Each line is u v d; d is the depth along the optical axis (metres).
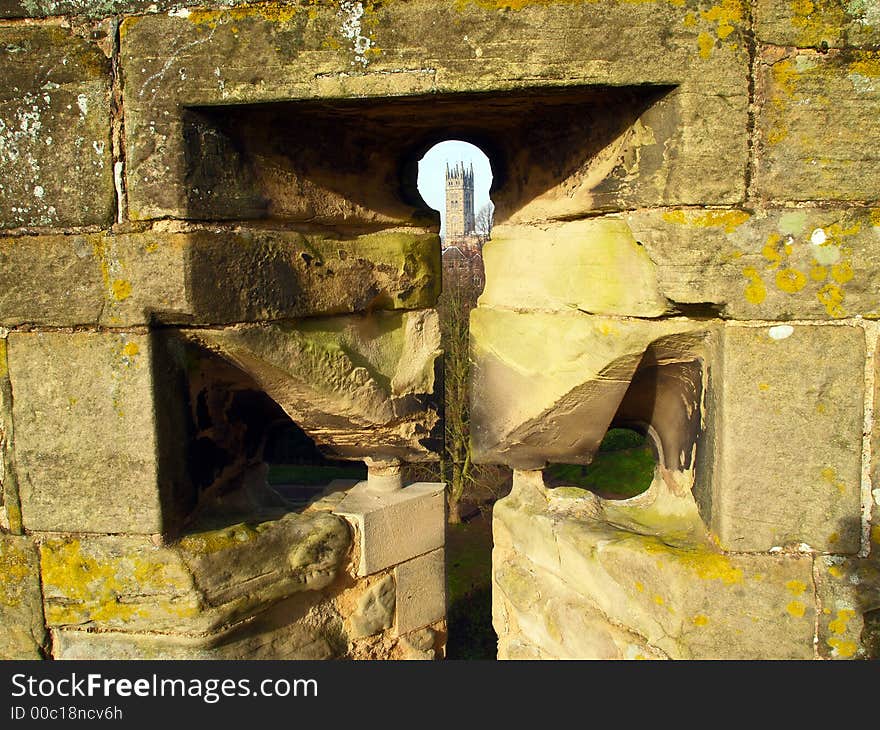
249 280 1.90
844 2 1.61
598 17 1.62
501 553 2.59
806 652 1.78
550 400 2.16
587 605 2.16
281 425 2.48
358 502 2.43
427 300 2.46
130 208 1.74
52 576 1.89
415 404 2.39
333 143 2.08
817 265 1.68
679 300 1.73
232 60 1.68
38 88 1.72
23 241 1.77
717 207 1.69
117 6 1.69
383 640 2.47
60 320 1.79
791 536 1.77
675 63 1.63
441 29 1.64
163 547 1.86
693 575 1.81
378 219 2.28
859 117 1.64
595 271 1.98
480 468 9.02
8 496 1.87
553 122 2.04
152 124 1.71
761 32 1.62
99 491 1.84
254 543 2.03
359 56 1.66
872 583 1.75
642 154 1.76
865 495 1.74
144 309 1.76
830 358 1.71
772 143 1.66
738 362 1.73
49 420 1.83
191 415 1.98
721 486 1.79
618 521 2.23
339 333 2.21
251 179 1.89
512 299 2.30
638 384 2.14
